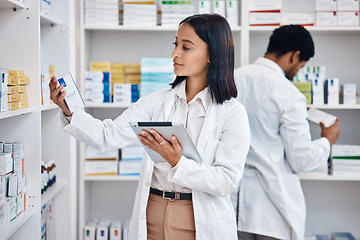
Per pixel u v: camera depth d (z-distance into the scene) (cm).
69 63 276
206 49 171
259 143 254
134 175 310
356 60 338
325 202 348
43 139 281
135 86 308
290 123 245
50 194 250
